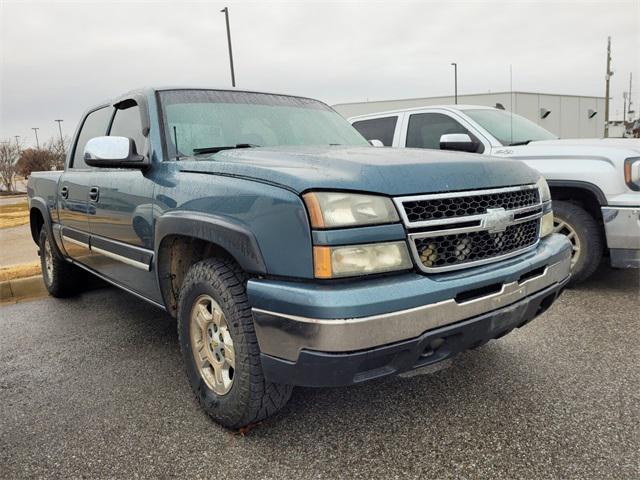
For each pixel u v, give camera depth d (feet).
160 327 13.32
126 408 8.83
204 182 7.85
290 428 7.95
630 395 8.63
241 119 10.67
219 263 7.67
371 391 9.08
